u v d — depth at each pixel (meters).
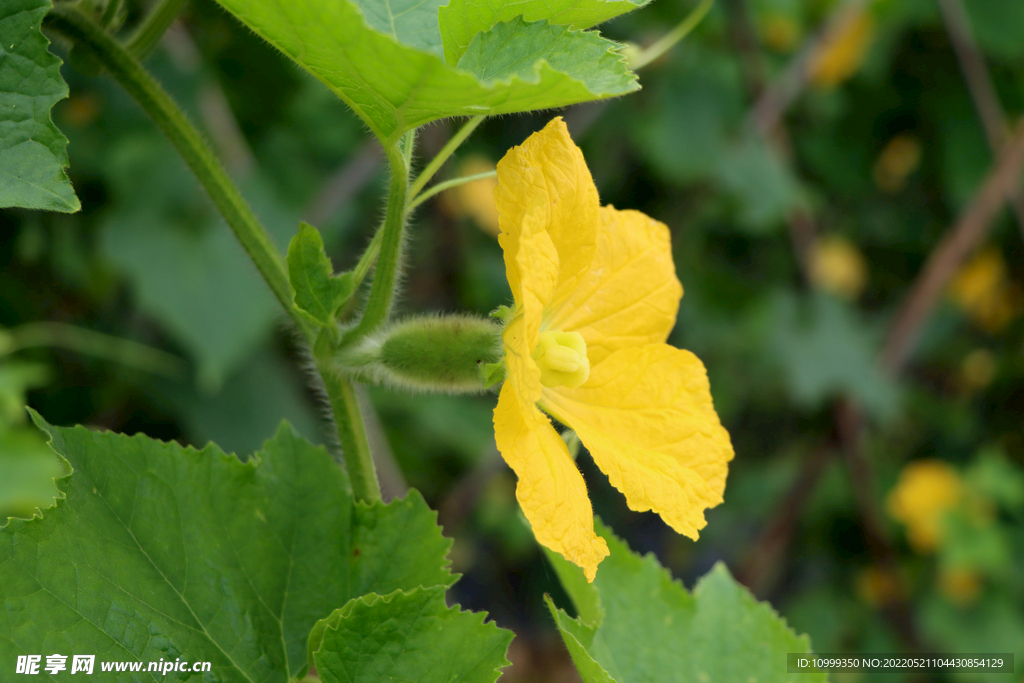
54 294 0.84
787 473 1.51
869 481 1.17
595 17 0.46
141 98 0.48
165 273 0.83
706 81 1.24
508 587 1.43
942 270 1.16
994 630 1.28
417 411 1.19
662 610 0.52
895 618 1.24
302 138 1.06
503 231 0.46
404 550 0.48
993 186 1.15
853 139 1.45
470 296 1.22
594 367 0.49
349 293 0.46
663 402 0.49
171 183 0.85
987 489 1.31
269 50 0.87
